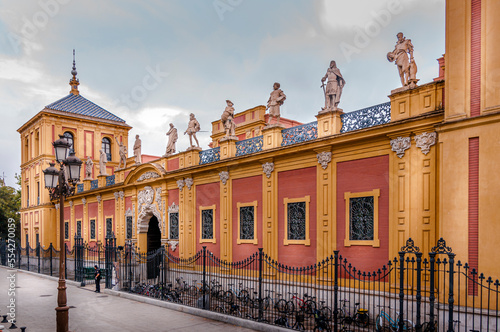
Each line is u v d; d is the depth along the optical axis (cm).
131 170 2611
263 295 1681
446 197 1119
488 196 1038
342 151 1461
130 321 1445
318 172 1529
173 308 1639
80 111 3912
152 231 2634
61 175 1328
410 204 1255
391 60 1355
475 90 1092
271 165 1711
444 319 997
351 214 1422
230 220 1911
